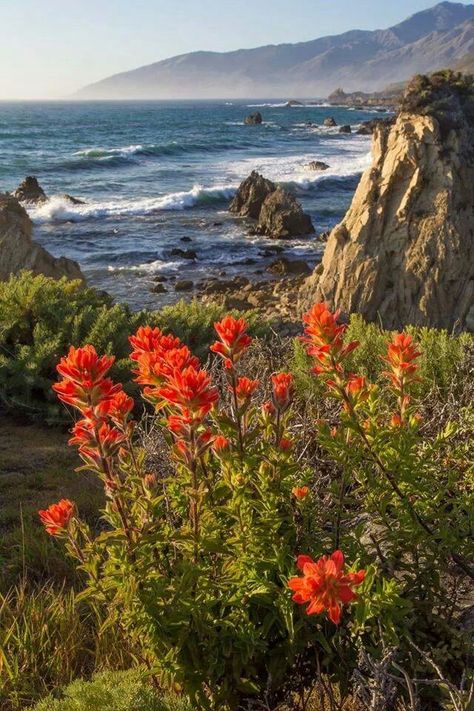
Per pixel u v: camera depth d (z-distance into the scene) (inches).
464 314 653.9
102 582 109.8
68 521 112.9
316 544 112.0
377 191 692.7
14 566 186.1
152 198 1702.8
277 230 1336.1
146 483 112.4
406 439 113.4
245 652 104.7
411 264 661.9
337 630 107.1
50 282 441.4
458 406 190.2
